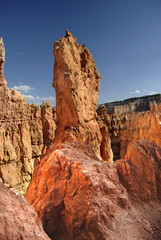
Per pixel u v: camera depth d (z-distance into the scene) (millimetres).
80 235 6281
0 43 14922
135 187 8008
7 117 16969
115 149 31688
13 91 18266
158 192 8156
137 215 7035
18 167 17328
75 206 6531
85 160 8242
